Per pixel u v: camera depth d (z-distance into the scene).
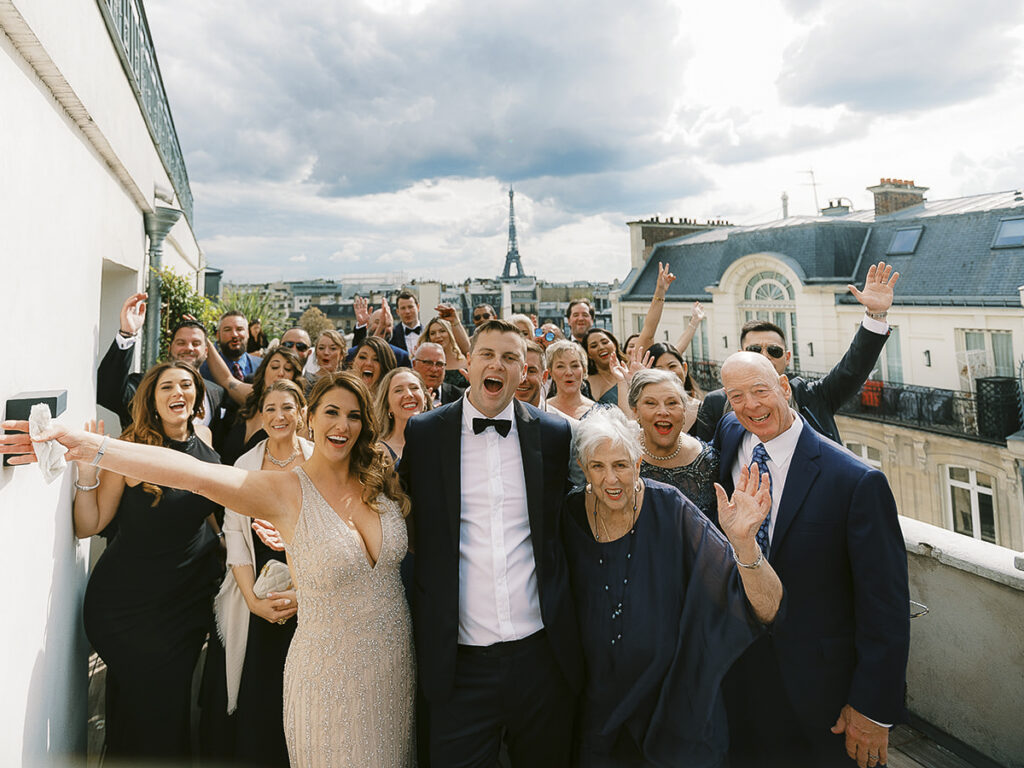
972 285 15.35
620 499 2.16
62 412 1.97
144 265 5.95
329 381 2.22
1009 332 14.38
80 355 2.86
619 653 2.16
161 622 2.60
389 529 2.22
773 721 2.21
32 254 2.07
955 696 2.83
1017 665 2.59
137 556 2.56
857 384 3.11
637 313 26.92
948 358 15.61
